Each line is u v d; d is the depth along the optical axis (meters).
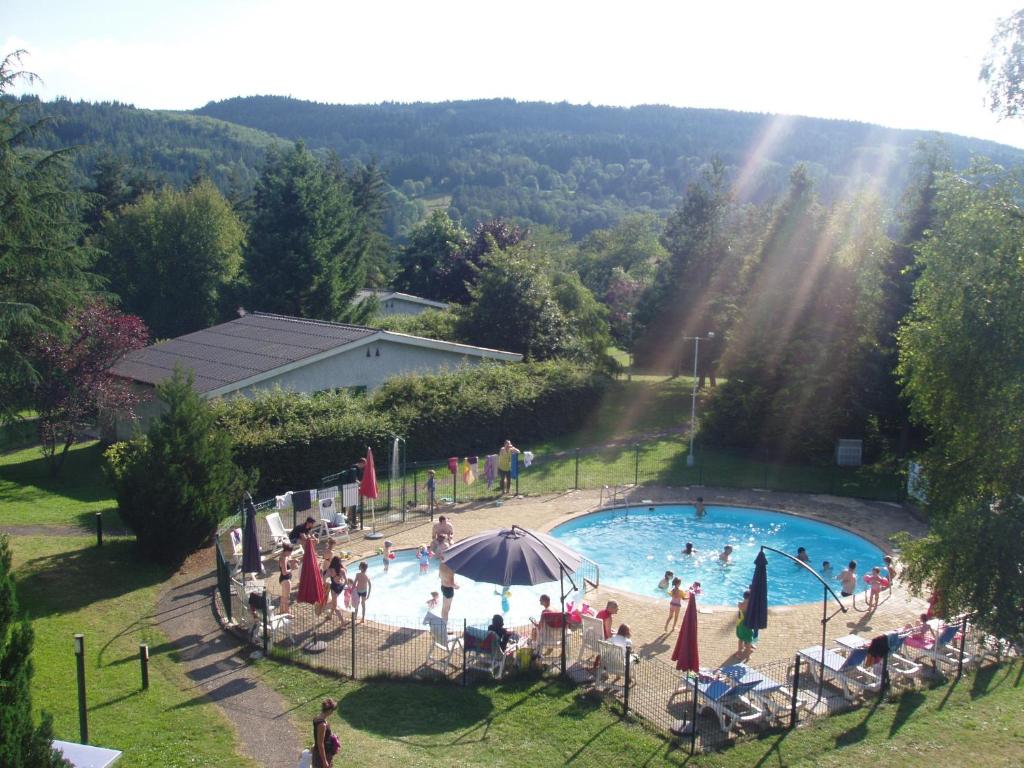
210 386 33.12
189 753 13.97
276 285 57.69
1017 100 16.17
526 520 28.67
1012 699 16.25
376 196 95.81
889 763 13.75
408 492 31.39
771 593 24.36
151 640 18.66
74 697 15.73
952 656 18.11
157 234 68.50
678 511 31.30
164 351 39.97
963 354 16.03
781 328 38.34
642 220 104.62
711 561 26.89
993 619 15.28
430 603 20.12
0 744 9.22
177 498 22.73
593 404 43.88
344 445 31.53
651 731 14.95
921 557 16.62
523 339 48.75
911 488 29.47
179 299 68.88
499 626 17.31
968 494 16.55
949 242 16.48
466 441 36.91
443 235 81.56
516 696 16.23
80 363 33.09
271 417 31.12
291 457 30.11
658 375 62.31
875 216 38.00
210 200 70.94
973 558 15.25
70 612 19.89
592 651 18.33
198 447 23.53
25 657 10.05
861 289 36.91
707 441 39.81
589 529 29.38
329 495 26.58
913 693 16.64
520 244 61.41
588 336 55.03
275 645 18.50
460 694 16.30
